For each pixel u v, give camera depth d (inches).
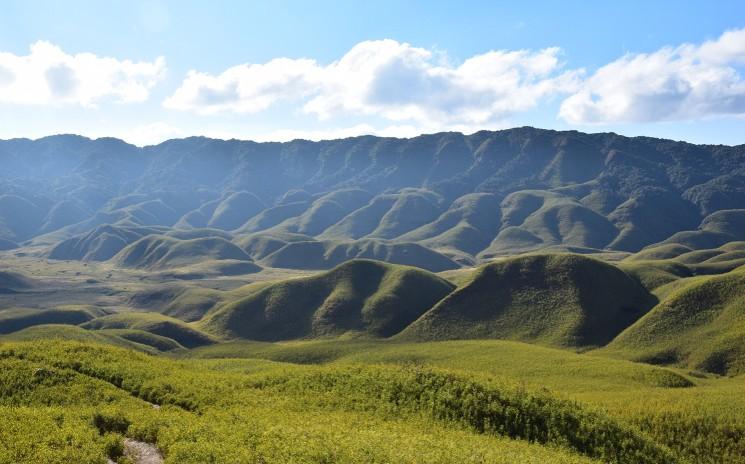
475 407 1927.9
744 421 2124.8
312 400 1956.2
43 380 1775.3
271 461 1222.3
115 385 1924.2
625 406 2396.7
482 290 7800.2
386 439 1482.5
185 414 1603.1
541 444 1772.9
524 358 4832.7
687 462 1868.8
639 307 7347.4
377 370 2304.4
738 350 5216.5
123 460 1165.7
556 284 7559.1
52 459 1085.8
